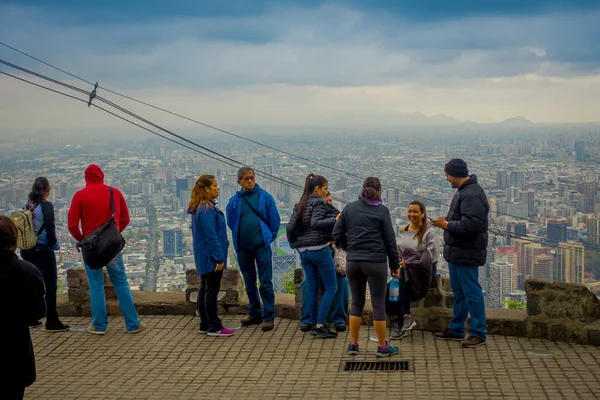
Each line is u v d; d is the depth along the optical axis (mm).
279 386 7211
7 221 5516
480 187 8219
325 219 8750
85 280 10211
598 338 8086
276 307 9859
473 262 8109
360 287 8094
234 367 7895
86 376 7734
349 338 8805
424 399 6668
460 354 7969
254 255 9367
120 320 9984
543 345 8164
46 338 9203
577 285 8172
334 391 6988
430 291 8852
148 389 7254
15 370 5465
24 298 5477
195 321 9773
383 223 7953
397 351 8078
